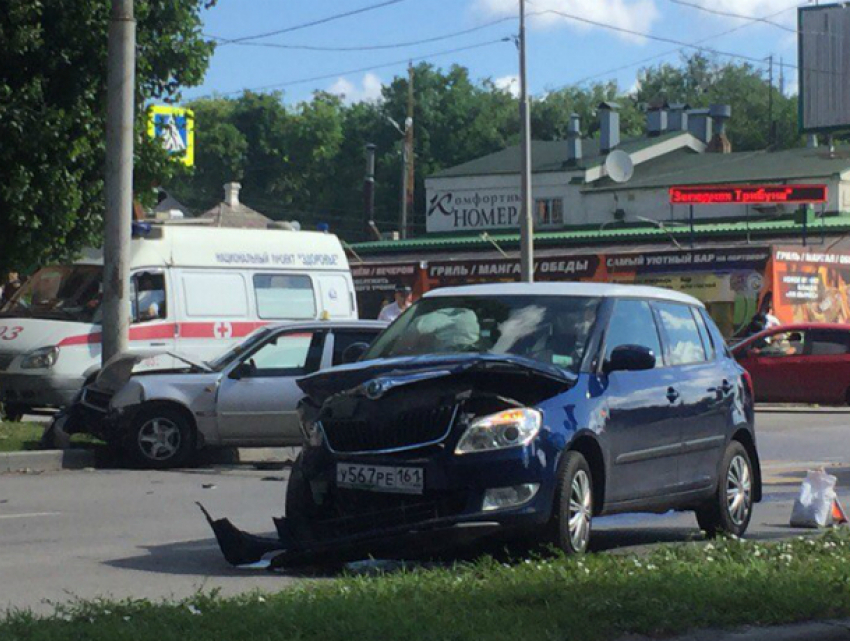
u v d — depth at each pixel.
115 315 17.98
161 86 20.75
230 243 22.16
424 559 9.27
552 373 8.90
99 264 21.25
